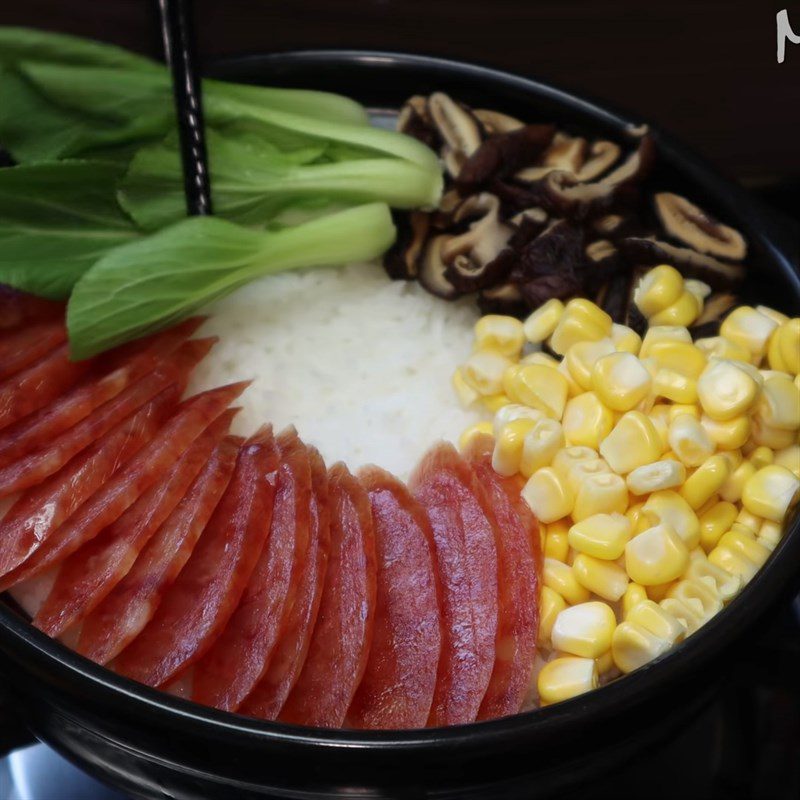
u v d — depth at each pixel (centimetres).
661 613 41
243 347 47
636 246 46
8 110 45
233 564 41
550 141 48
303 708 40
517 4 56
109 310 44
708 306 47
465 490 43
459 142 48
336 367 47
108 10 54
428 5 56
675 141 48
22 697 41
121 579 41
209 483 42
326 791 38
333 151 48
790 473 43
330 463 45
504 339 46
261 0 55
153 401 44
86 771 41
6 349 44
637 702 39
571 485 43
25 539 41
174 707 38
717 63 56
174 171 46
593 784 41
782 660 45
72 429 43
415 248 48
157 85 46
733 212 47
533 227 47
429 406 47
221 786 39
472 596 42
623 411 44
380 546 42
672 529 42
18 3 54
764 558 43
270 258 46
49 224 45
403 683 40
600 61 56
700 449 43
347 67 50
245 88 48
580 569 42
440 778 38
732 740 44
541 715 38
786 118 55
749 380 43
